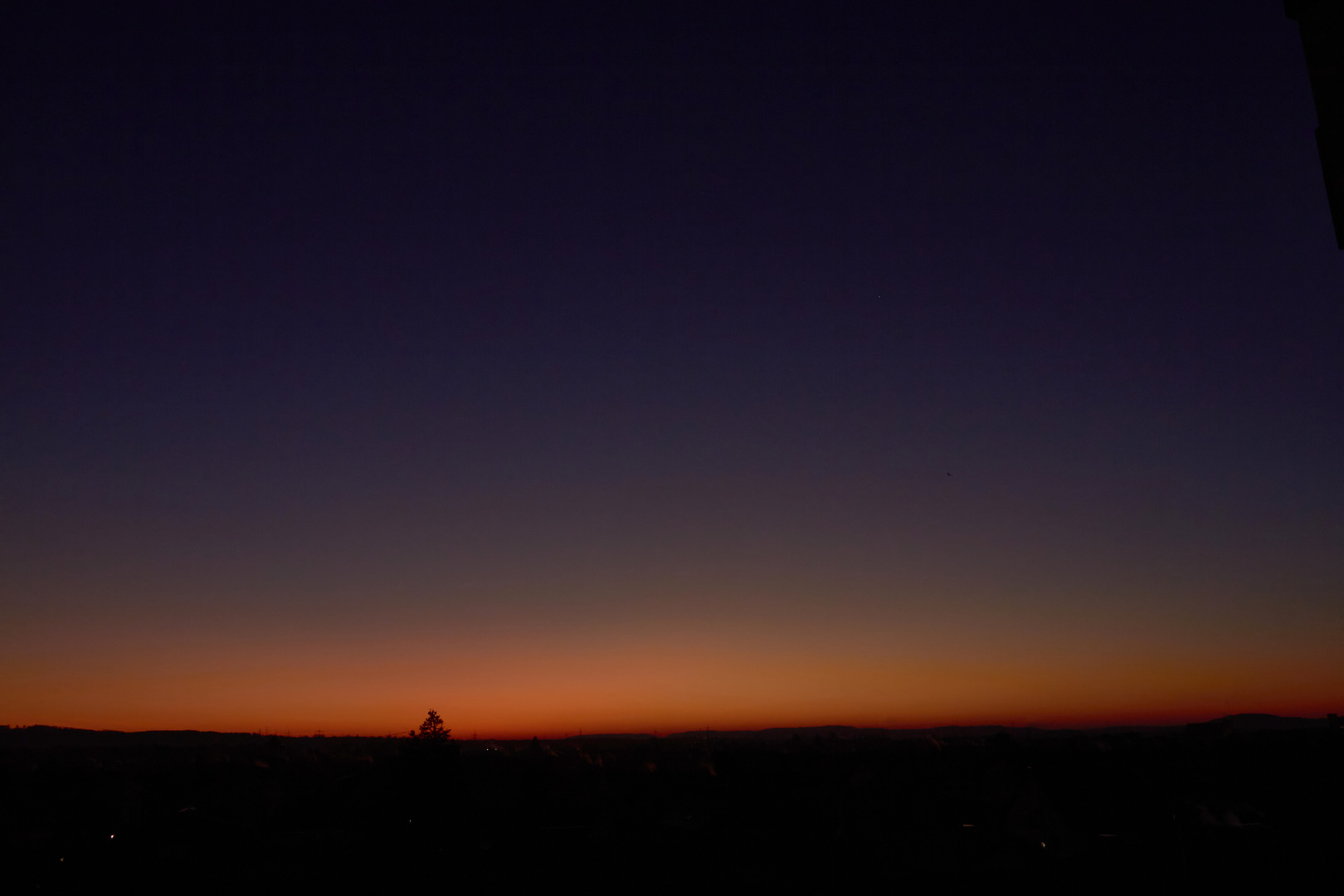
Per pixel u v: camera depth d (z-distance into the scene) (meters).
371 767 60.41
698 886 40.59
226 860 46.50
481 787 65.38
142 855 47.72
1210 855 39.62
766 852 47.34
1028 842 46.88
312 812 53.22
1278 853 38.94
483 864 45.38
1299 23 2.78
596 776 85.75
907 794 63.66
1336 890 32.38
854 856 45.25
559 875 43.50
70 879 44.56
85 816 61.44
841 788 59.78
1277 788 50.81
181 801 73.19
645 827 57.38
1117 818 45.31
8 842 53.78
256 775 93.12
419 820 42.25
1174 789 49.38
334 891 40.16
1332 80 2.63
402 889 40.09
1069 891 35.91
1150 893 34.31
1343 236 2.60
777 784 59.97
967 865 42.84
